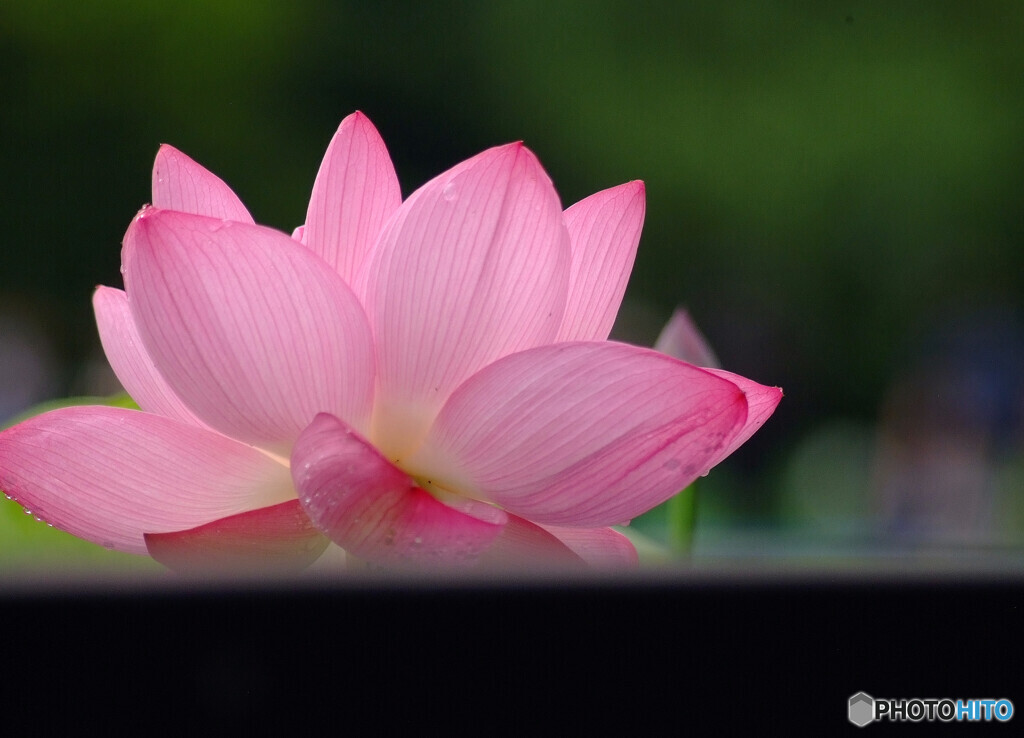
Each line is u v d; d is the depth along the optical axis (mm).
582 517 870
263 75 5254
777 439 5273
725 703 721
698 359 1011
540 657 719
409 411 882
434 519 843
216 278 852
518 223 870
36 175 5016
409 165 5430
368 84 5375
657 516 1180
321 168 903
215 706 712
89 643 701
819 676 722
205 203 918
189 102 5168
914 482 5000
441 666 719
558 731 719
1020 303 5480
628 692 720
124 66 5094
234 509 897
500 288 873
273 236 852
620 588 722
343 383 870
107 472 887
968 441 5098
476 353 876
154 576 711
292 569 872
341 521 847
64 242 5051
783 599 721
